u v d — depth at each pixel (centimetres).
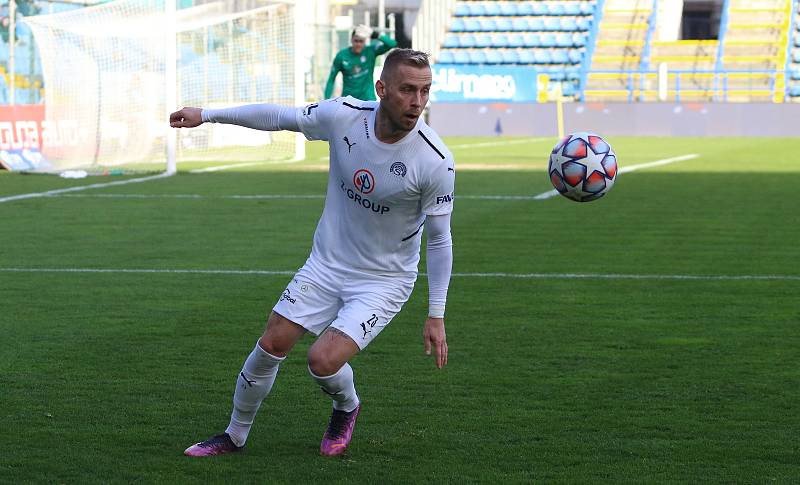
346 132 968
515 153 5853
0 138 4459
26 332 1565
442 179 957
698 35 9988
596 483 950
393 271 1006
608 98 8594
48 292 1877
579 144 1240
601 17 9031
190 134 5209
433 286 989
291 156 5384
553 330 1593
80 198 3394
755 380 1309
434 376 1330
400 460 1015
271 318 1008
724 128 7662
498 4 9238
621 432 1102
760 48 8481
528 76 8125
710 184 3916
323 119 981
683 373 1343
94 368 1359
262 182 3975
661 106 7750
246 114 1012
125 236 2569
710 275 2069
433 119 8125
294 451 1041
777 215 2998
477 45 9119
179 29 4766
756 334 1566
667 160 5181
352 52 3922
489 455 1028
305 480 956
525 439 1079
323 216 1020
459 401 1218
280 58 5172
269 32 5172
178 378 1314
